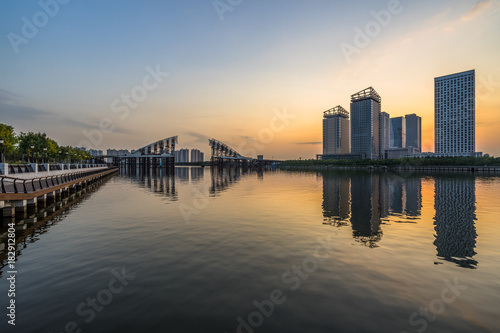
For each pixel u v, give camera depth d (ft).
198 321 26.76
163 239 55.98
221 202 111.55
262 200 117.80
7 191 87.92
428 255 46.24
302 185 198.29
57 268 40.24
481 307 29.45
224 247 50.49
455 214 84.17
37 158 257.75
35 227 67.00
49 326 25.96
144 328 25.68
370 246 51.34
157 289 33.45
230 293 32.42
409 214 84.23
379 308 29.07
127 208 96.27
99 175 265.13
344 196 131.03
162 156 631.97
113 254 46.47
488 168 497.05
